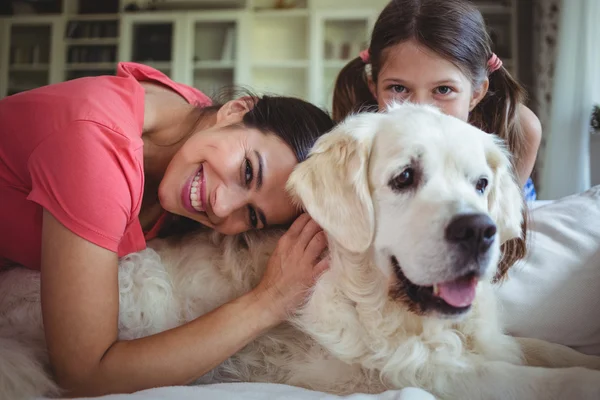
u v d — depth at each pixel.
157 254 1.61
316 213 1.33
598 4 4.48
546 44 5.21
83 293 1.17
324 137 1.39
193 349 1.22
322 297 1.35
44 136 1.30
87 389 1.20
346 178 1.32
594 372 1.15
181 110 1.73
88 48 7.20
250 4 6.93
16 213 1.42
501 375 1.20
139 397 1.05
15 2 7.31
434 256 1.15
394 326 1.31
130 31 6.99
